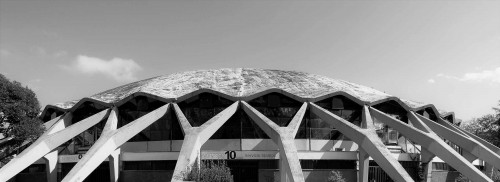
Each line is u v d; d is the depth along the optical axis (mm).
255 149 34938
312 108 35562
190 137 28203
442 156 29359
